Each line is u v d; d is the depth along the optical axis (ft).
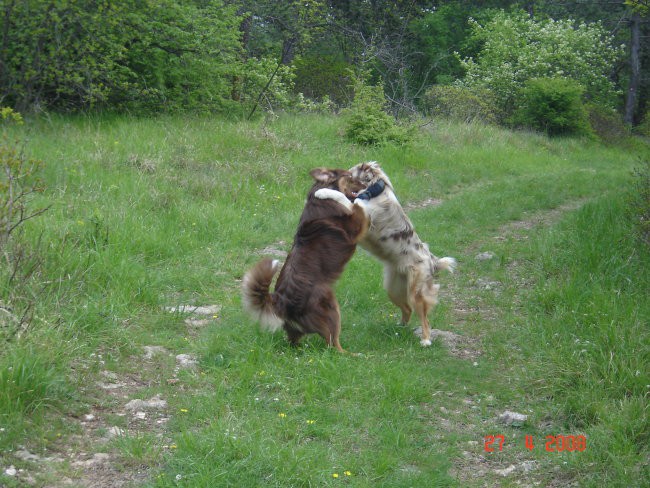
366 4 63.62
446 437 16.14
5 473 14.29
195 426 15.85
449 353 19.07
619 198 28.09
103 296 19.21
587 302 19.95
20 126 29.55
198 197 26.61
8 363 15.67
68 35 32.35
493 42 69.72
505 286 22.48
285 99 42.52
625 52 86.17
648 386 16.47
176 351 18.11
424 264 19.57
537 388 17.39
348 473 14.96
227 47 39.45
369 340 19.24
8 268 18.39
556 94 58.23
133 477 14.62
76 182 24.98
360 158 34.71
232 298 20.54
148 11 36.37
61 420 15.48
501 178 36.96
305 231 18.52
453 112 53.88
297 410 16.38
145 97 36.76
